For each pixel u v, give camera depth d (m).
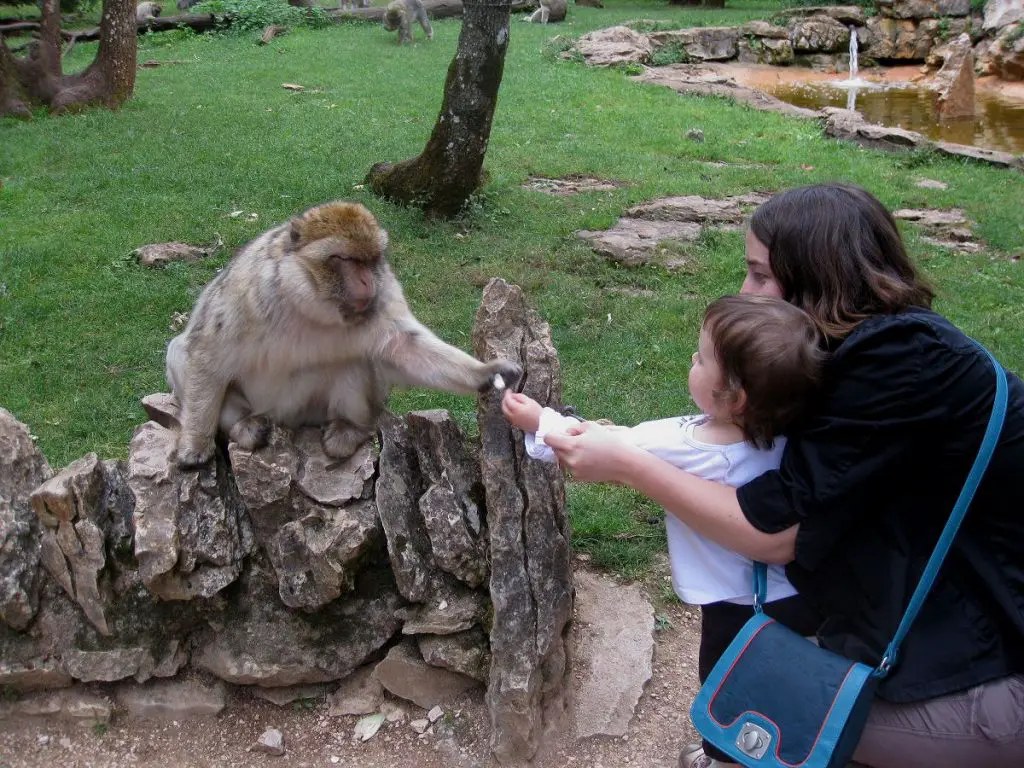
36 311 7.17
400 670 3.56
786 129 14.40
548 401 3.65
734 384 2.44
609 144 12.92
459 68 9.10
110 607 3.48
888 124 16.77
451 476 3.76
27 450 3.69
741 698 2.37
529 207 9.98
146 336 6.92
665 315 7.44
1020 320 7.42
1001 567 2.31
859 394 2.30
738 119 14.91
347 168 10.94
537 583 3.43
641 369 6.61
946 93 17.28
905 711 2.30
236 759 3.40
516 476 3.55
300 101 14.85
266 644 3.54
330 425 3.85
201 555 3.45
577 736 3.47
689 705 3.67
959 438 2.26
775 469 2.51
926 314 2.39
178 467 3.63
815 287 2.55
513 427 3.60
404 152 11.75
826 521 2.33
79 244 8.41
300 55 19.14
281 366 3.72
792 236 2.57
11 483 3.59
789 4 25.95
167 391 6.16
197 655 3.61
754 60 23.14
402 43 20.80
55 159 11.04
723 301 2.51
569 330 7.17
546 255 8.59
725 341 2.43
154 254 8.14
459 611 3.55
